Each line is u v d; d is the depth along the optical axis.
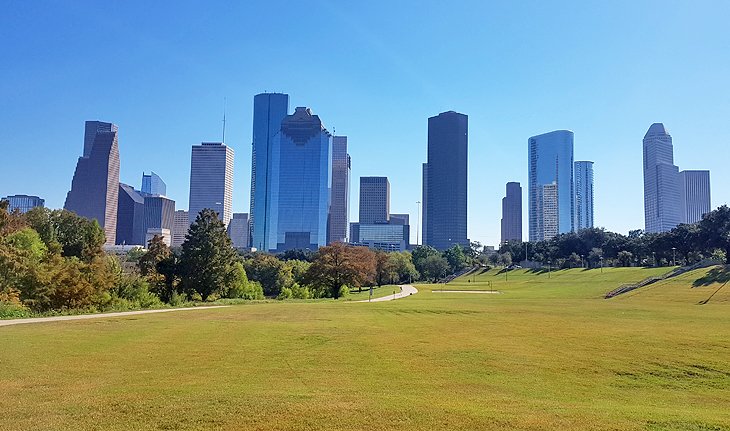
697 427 13.08
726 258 123.31
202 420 13.16
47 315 46.44
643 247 162.00
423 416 13.60
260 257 155.88
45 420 13.12
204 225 88.81
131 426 12.69
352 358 23.27
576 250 193.62
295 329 34.25
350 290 136.38
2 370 19.59
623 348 26.69
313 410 14.04
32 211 86.12
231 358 22.89
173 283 89.50
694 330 34.56
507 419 13.44
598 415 14.12
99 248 85.06
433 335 31.45
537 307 58.88
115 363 21.33
